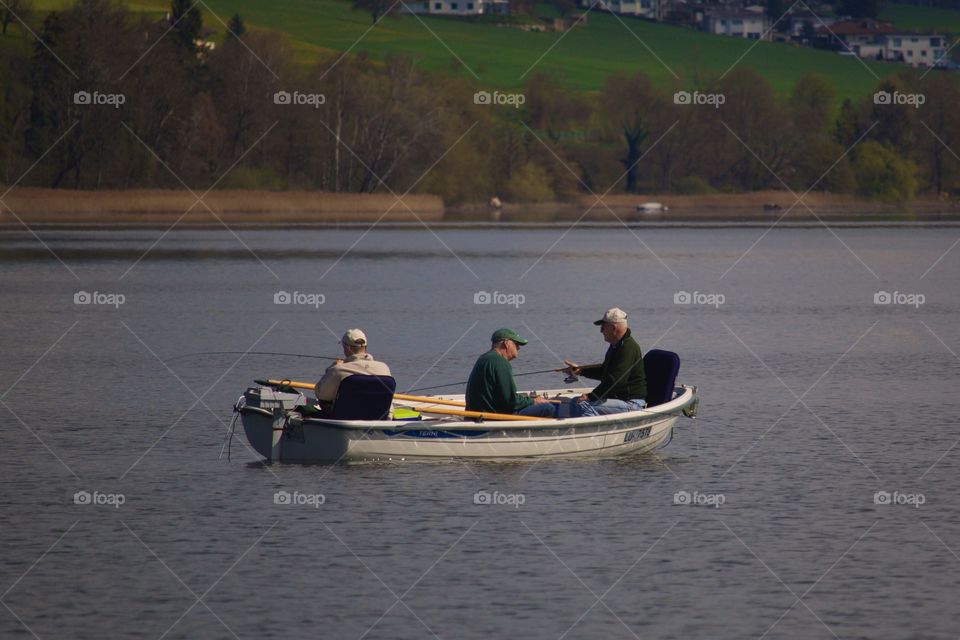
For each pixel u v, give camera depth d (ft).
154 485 184.14
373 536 159.22
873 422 235.81
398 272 604.90
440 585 142.31
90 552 153.58
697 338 366.22
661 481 187.62
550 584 142.82
